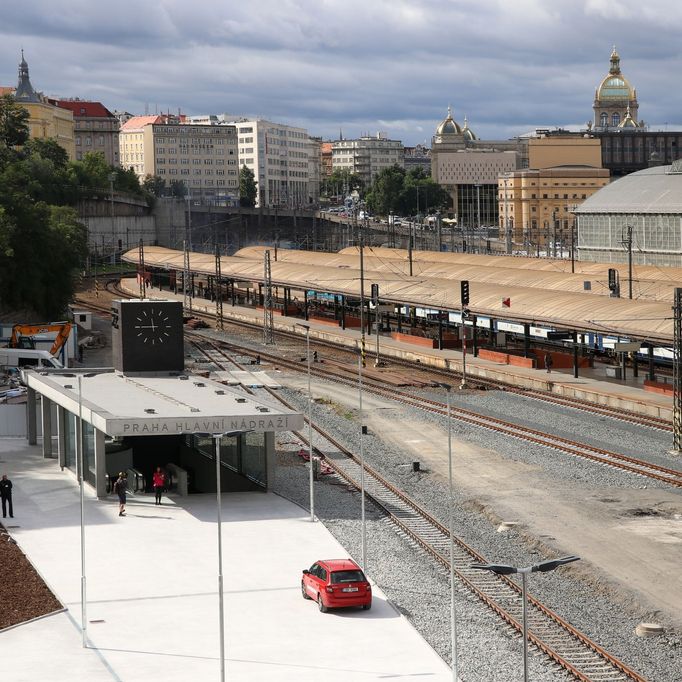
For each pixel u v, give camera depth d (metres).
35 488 95.94
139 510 88.44
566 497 91.75
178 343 115.56
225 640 61.03
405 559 76.62
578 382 144.62
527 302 165.25
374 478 99.94
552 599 68.56
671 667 57.78
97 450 91.75
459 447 111.44
